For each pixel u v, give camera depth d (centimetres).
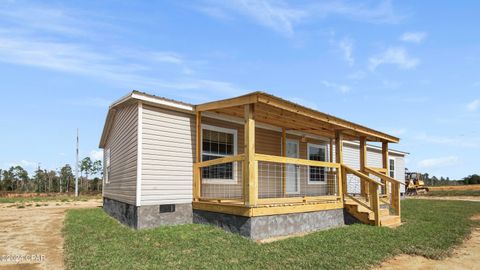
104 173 1539
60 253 624
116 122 1205
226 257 559
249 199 727
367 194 1190
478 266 554
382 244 677
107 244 658
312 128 1193
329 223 943
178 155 902
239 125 1074
